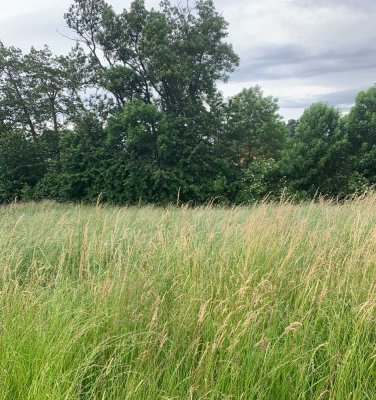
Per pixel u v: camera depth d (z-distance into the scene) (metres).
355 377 2.65
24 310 3.44
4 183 29.50
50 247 6.11
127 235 5.46
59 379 2.55
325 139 22.11
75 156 25.55
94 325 3.03
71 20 27.38
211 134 25.48
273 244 4.72
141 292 3.66
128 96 26.55
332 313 3.26
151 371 2.72
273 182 23.05
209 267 4.23
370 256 3.91
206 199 23.69
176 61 24.83
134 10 25.66
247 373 2.60
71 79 29.47
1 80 31.38
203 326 3.10
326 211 6.72
